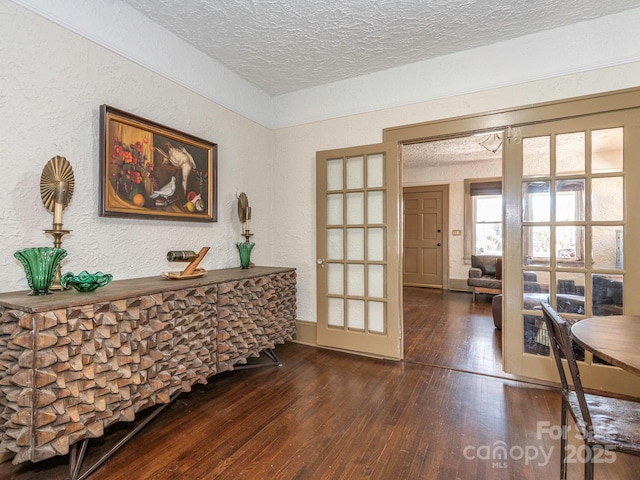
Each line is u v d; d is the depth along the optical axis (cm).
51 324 133
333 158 312
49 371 133
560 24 232
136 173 214
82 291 162
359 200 306
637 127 215
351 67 292
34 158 169
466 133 269
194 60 262
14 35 161
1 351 137
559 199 238
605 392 225
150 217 223
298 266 346
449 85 271
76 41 186
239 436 179
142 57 221
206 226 278
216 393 230
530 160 247
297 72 302
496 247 649
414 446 170
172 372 189
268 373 264
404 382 246
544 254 243
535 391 231
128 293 165
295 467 155
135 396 168
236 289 241
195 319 204
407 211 708
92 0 193
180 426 189
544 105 239
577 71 231
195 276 229
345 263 310
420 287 694
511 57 250
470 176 655
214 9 213
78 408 142
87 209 192
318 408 209
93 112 195
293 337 345
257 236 338
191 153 256
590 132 228
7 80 159
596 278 229
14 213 162
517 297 250
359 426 188
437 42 253
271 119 355
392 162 286
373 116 304
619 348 118
